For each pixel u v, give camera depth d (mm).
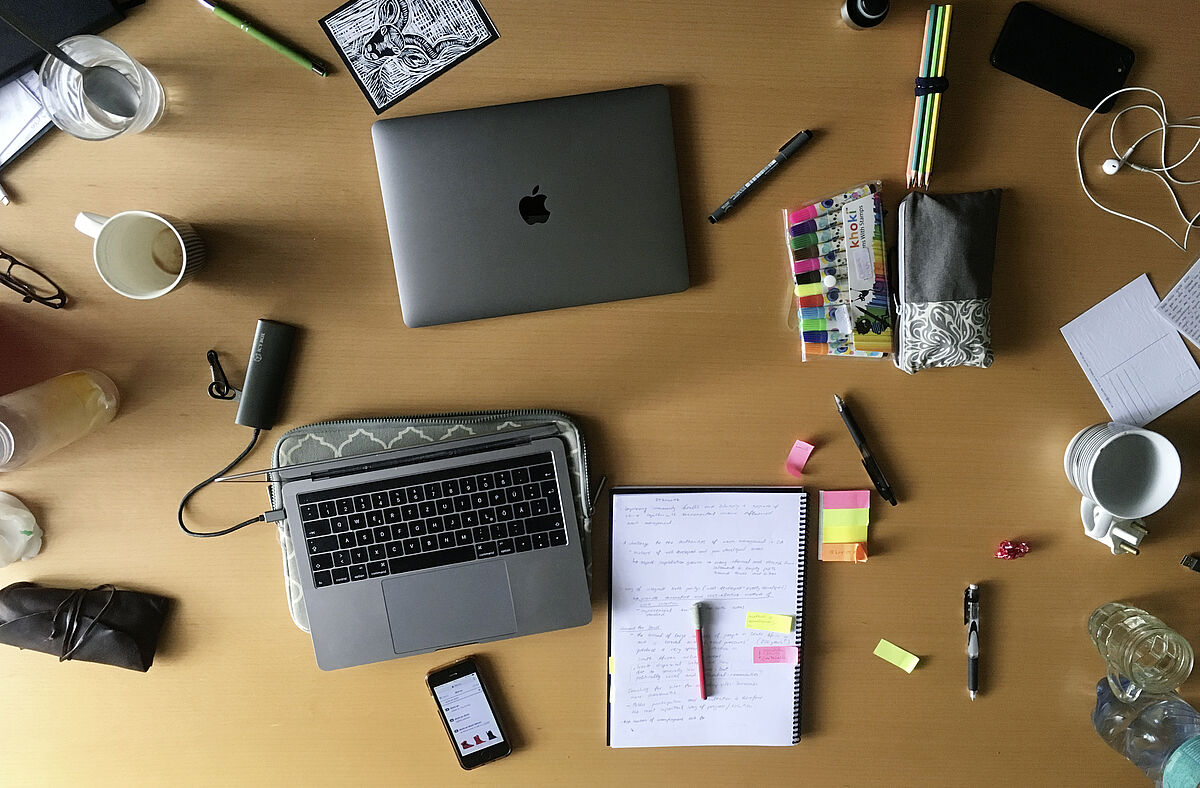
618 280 829
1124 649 896
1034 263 878
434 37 821
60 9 763
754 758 929
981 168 867
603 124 803
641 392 875
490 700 894
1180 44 856
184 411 850
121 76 791
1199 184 874
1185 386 891
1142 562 918
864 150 856
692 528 888
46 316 828
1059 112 860
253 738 892
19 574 855
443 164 796
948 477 902
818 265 843
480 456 824
